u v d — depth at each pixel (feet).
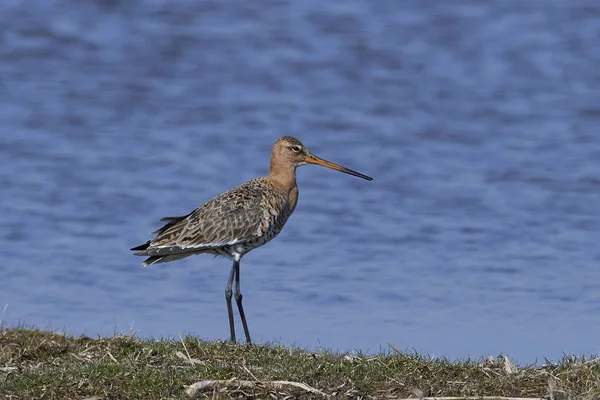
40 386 34.35
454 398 34.01
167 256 46.01
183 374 35.70
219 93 92.17
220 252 46.06
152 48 101.14
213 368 36.19
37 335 41.45
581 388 35.14
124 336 40.68
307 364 37.01
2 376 35.68
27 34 101.91
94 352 39.19
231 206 45.75
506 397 34.17
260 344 41.34
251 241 46.11
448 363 37.73
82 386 34.50
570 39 103.91
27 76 93.97
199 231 45.27
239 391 34.22
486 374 36.63
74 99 89.20
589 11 110.42
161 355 38.34
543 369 37.04
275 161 48.03
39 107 86.94
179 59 99.14
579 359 38.09
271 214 46.57
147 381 34.76
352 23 107.96
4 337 40.68
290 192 48.06
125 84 93.09
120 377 35.19
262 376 35.73
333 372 36.35
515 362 42.83
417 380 36.04
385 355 39.17
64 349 39.78
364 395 34.71
